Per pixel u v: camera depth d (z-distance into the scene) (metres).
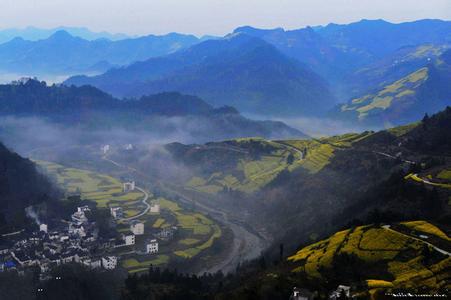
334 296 184.12
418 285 186.38
